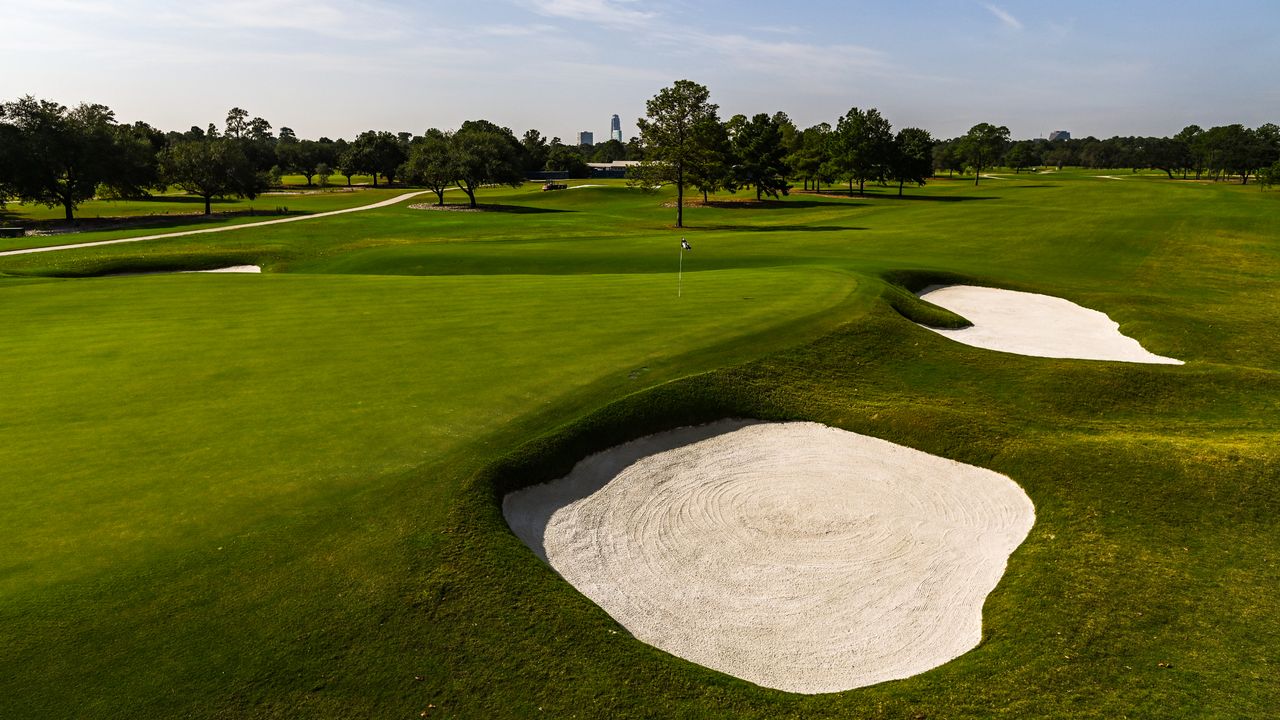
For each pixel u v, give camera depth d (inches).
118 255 1576.0
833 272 1043.9
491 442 463.8
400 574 337.7
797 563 410.3
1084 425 574.2
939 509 467.2
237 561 336.5
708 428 554.6
